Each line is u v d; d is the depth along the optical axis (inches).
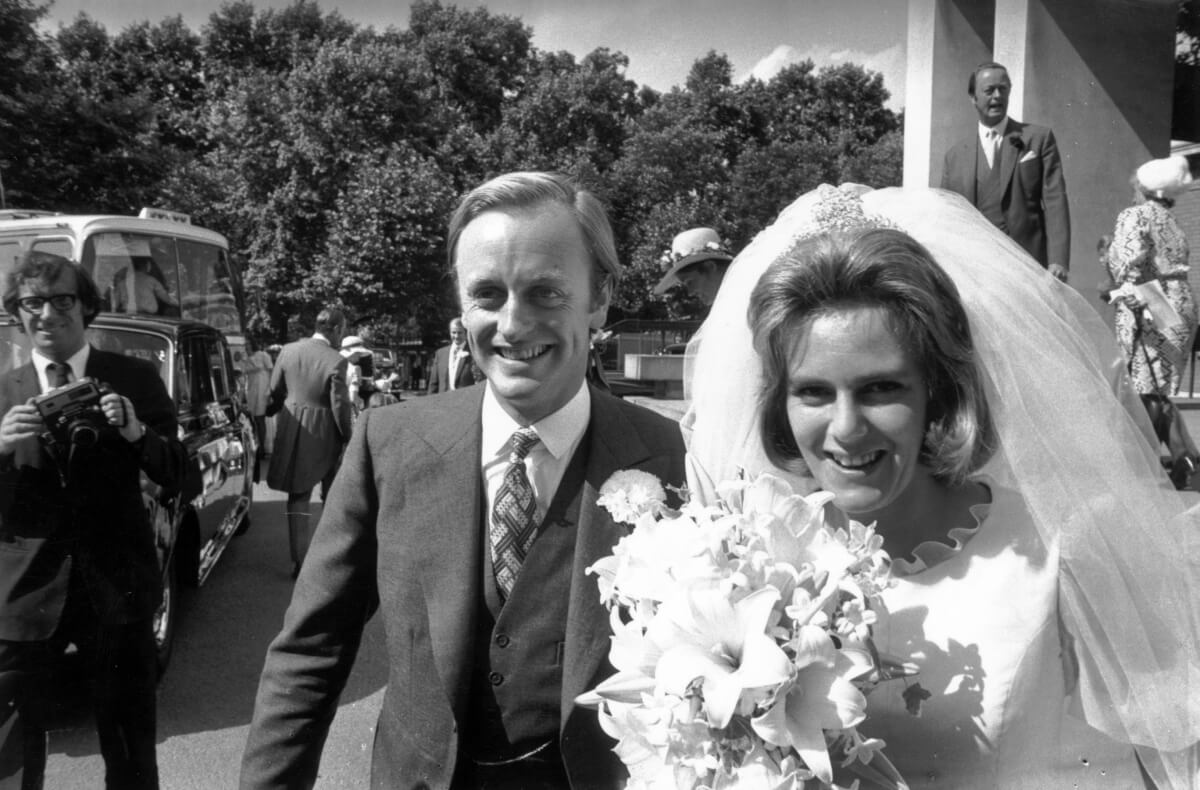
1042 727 51.6
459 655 55.7
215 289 274.4
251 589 192.7
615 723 47.0
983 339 56.2
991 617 51.3
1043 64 186.1
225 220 279.6
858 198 59.8
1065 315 65.1
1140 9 189.9
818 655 42.0
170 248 261.3
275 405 217.5
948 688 50.3
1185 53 198.2
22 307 94.4
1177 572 57.5
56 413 89.5
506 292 55.5
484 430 59.4
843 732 44.0
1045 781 52.2
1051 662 52.0
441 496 57.6
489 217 55.9
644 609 45.7
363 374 292.8
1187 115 204.1
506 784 56.3
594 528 55.7
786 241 59.3
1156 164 152.8
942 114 134.0
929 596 52.6
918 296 47.9
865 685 45.7
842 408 49.3
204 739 124.0
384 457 60.2
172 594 149.9
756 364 58.9
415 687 56.6
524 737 55.9
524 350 55.7
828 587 43.8
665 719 43.9
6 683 89.7
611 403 61.0
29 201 344.2
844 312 48.2
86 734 97.0
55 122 337.7
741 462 59.6
